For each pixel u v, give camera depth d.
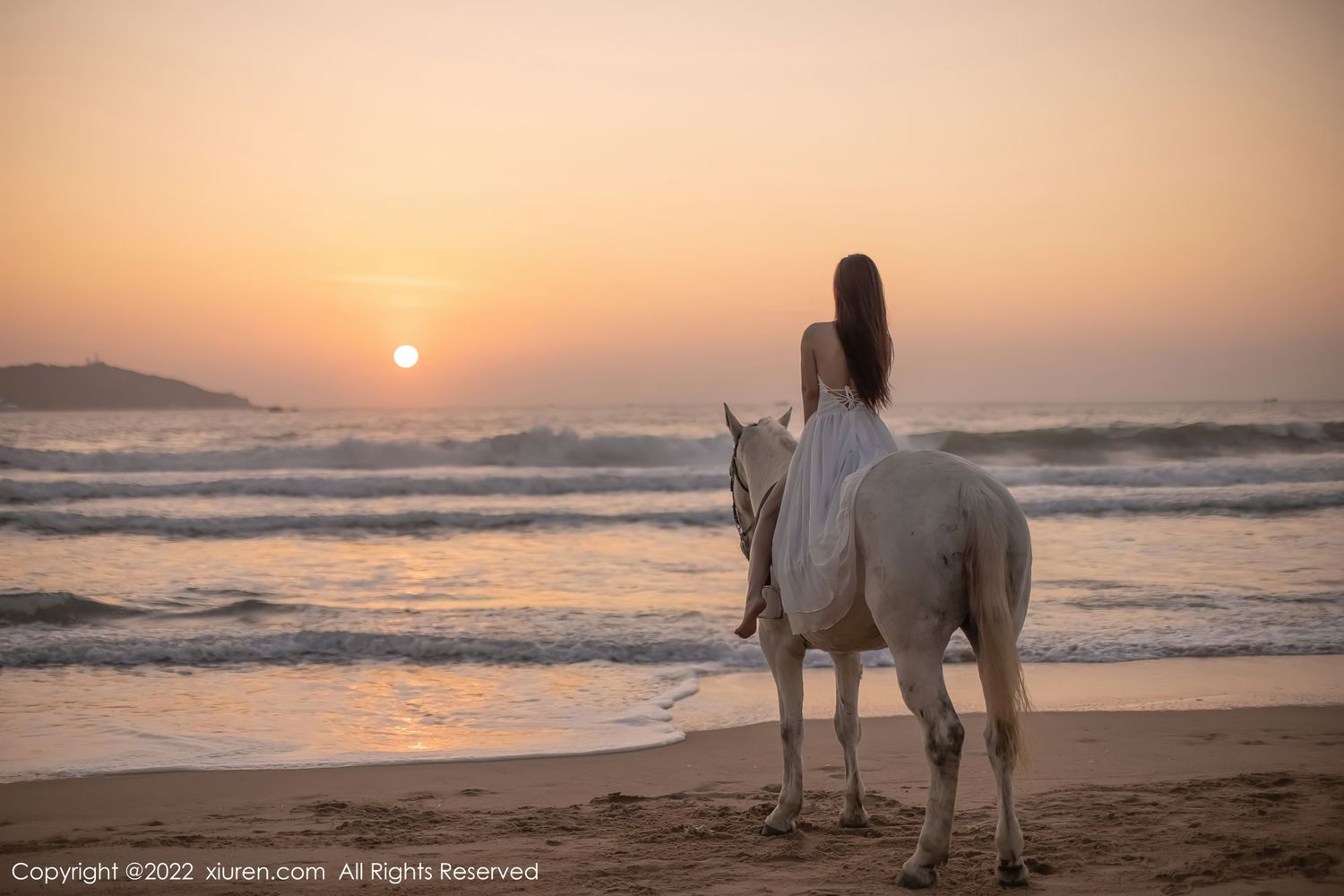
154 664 10.99
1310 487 26.53
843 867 4.75
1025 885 4.32
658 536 21.05
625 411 122.56
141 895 4.70
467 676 10.50
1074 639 11.47
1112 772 6.74
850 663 5.54
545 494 28.44
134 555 18.75
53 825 6.04
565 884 4.67
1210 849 4.76
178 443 48.38
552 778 7.13
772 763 7.43
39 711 9.09
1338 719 8.18
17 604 12.98
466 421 81.62
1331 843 4.77
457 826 5.87
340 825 5.89
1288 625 11.94
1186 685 9.57
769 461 5.66
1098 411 95.25
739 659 11.10
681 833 5.50
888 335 5.11
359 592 14.93
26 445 45.84
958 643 11.77
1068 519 22.19
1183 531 20.16
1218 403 138.12
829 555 4.57
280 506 25.61
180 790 6.84
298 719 8.89
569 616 13.04
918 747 7.79
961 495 4.23
